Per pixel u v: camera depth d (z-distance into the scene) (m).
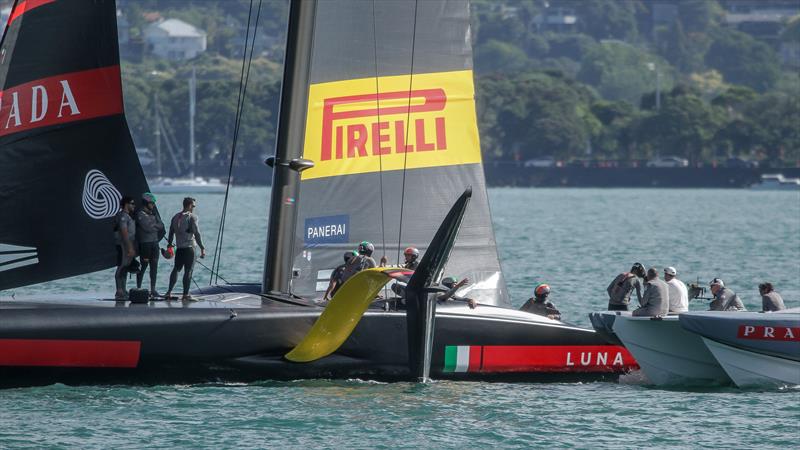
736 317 67.62
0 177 67.44
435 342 68.38
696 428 58.88
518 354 69.75
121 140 69.06
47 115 67.94
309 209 72.44
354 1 73.38
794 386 68.94
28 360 62.19
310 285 72.38
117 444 54.06
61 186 68.38
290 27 69.81
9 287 67.88
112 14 68.56
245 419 58.66
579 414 61.59
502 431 57.81
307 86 70.25
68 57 68.12
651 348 69.69
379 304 69.44
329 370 67.50
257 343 65.38
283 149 69.94
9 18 67.06
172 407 60.62
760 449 55.22
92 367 63.38
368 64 73.88
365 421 58.97
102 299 67.81
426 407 62.12
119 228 67.50
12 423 57.00
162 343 63.94
